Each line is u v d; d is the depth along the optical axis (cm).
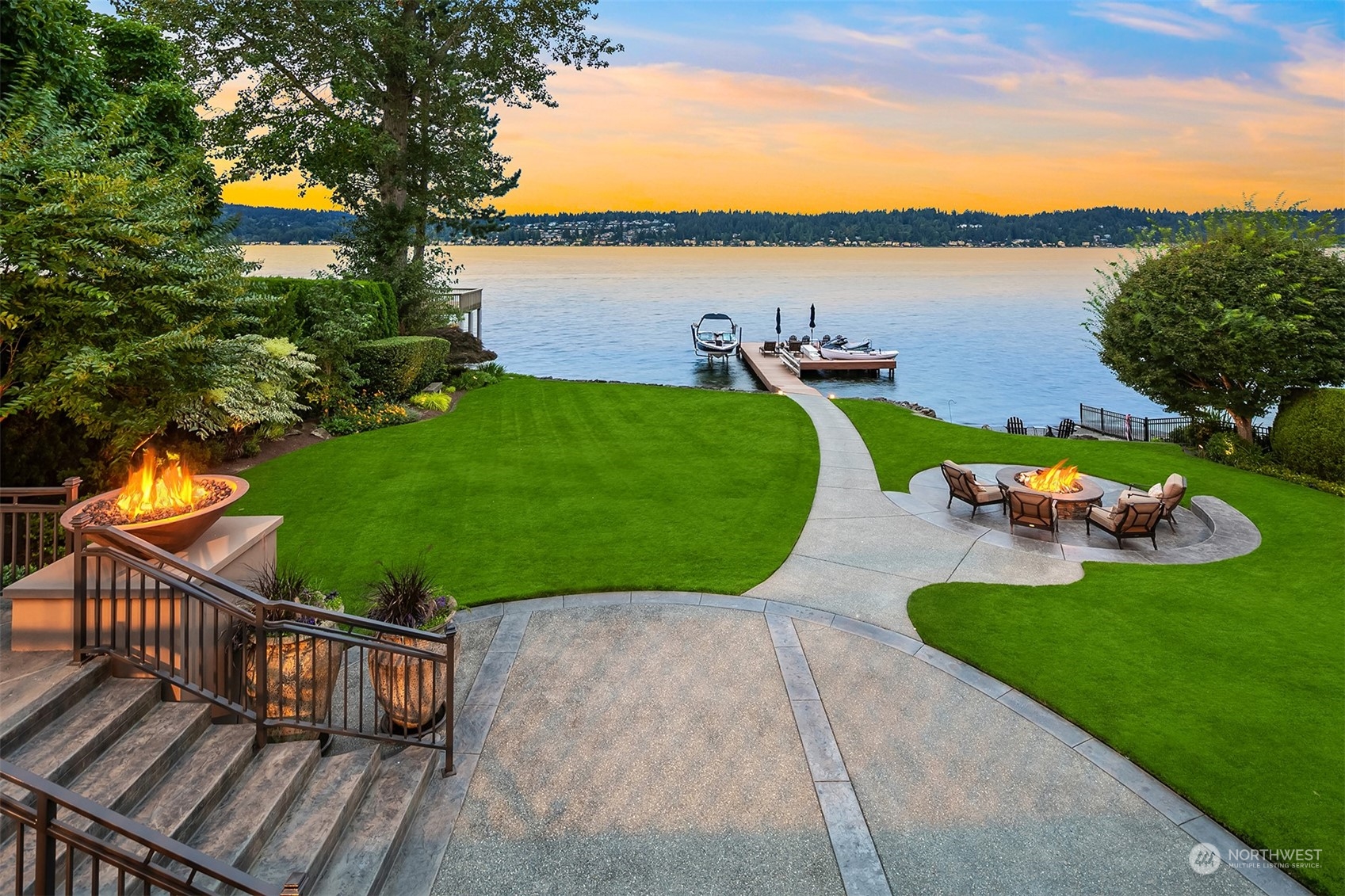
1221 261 1988
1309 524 1396
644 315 7219
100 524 620
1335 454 1775
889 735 720
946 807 620
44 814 343
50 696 552
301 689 657
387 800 595
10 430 1093
